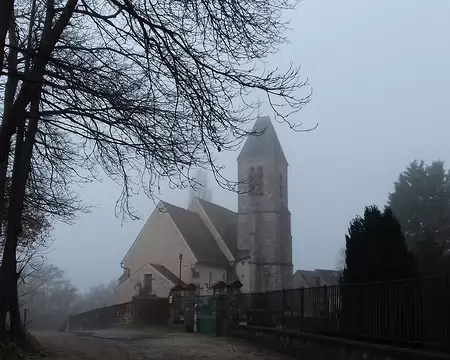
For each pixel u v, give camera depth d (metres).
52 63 11.96
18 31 13.58
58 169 15.35
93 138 11.91
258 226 61.38
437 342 10.19
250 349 18.50
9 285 12.85
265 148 64.12
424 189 44.84
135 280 52.22
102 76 11.85
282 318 18.81
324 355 13.91
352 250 14.73
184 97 11.21
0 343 12.30
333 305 14.58
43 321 60.31
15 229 13.16
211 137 11.33
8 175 17.72
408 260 14.12
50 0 12.80
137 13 11.16
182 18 11.27
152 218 56.28
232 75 11.00
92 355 15.64
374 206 15.12
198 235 57.50
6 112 13.46
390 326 11.76
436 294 10.36
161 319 36.69
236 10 10.88
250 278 58.22
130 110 11.50
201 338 24.08
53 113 12.06
